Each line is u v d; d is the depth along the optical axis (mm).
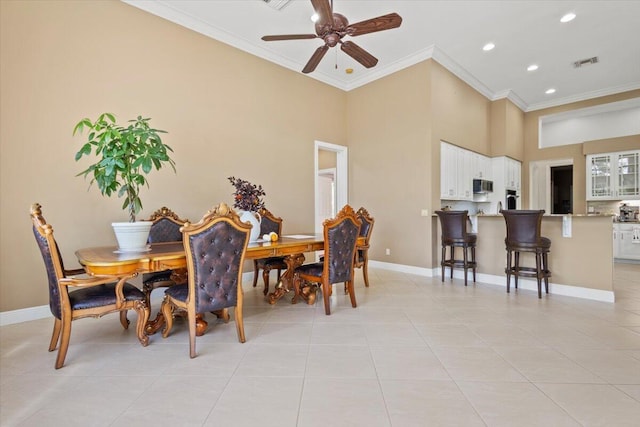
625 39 4316
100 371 1909
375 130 5453
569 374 1842
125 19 3350
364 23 2740
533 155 7078
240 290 2330
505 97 6254
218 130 4113
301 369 1923
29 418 1469
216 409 1533
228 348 2232
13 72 2707
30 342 2340
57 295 1993
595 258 3426
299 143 5121
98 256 2162
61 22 2951
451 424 1414
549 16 3793
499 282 4156
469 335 2438
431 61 4668
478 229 4352
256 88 4547
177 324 2746
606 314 2918
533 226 3443
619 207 6270
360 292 3775
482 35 4223
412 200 4902
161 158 2586
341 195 5957
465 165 5539
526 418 1450
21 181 2760
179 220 3424
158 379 1813
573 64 5066
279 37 3014
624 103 6133
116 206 3283
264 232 4027
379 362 2004
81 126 2455
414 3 3537
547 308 3113
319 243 3174
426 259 4723
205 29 3949
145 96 3490
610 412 1489
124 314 2623
